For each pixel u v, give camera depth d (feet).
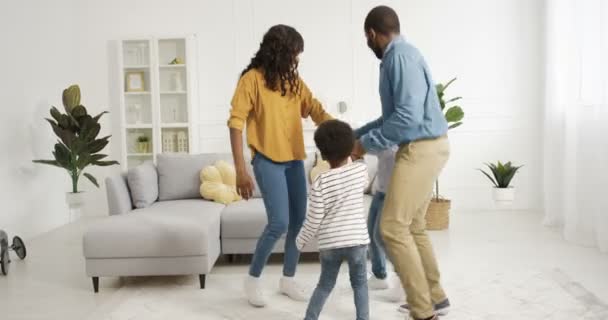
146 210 12.14
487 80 18.79
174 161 14.16
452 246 13.44
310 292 9.84
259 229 11.87
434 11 18.75
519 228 15.55
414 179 7.61
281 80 8.88
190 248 10.30
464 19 18.72
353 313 8.88
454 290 9.93
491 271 11.12
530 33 18.58
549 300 9.26
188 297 9.98
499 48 18.70
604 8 12.26
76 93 16.42
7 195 14.88
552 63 16.05
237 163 8.88
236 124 8.86
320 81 19.15
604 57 12.26
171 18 19.30
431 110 7.71
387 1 18.85
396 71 7.48
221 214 12.04
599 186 12.44
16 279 11.56
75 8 19.36
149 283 10.96
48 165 17.19
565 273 10.82
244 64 19.24
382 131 7.57
